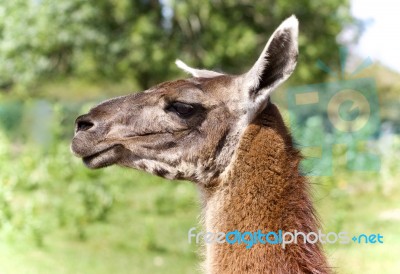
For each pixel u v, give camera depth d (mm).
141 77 39844
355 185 21578
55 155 22781
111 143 7156
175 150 7035
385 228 16359
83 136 7180
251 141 6738
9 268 13430
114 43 36969
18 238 15227
